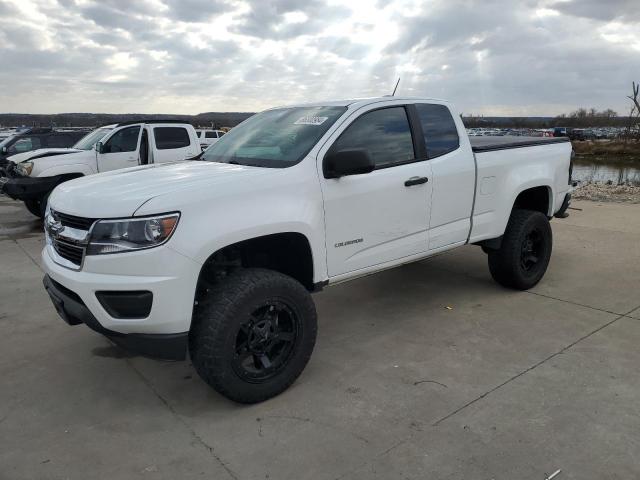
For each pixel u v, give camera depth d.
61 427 3.00
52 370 3.72
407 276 5.80
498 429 2.86
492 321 4.43
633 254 6.43
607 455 2.62
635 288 5.18
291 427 2.94
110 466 2.64
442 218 4.29
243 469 2.59
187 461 2.66
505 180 4.76
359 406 3.14
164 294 2.79
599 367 3.55
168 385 3.48
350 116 3.73
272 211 3.15
